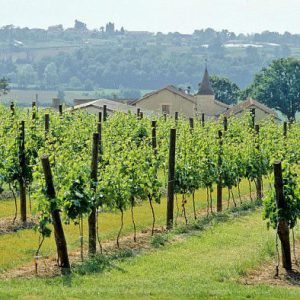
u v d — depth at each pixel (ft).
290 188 71.82
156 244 81.87
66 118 159.02
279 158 110.32
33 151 97.66
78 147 121.70
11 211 103.09
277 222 70.74
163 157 109.19
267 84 458.50
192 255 75.87
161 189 123.13
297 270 70.38
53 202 69.62
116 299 55.47
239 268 69.05
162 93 359.46
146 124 156.76
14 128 105.60
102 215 101.55
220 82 520.83
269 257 74.84
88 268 69.05
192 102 358.23
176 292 57.88
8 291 56.49
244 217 103.30
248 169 119.75
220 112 381.40
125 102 399.24
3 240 83.56
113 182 81.71
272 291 60.03
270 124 158.51
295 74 456.04
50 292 56.80
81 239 74.49
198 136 117.60
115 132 144.97
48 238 84.84
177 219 100.99
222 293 58.13
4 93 562.25
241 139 139.13
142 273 67.41
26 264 72.13
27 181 95.96
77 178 74.38
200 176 104.68
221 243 82.23
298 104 460.55
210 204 111.34
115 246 81.10
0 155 96.73
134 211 106.32
